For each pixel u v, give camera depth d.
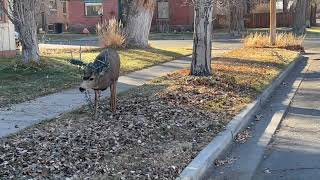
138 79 15.71
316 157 7.60
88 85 8.58
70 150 7.25
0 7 18.92
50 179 6.07
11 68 16.33
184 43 34.19
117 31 26.08
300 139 8.76
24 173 6.27
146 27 26.59
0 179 6.05
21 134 8.36
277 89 14.77
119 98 11.62
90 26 50.44
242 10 44.44
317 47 30.44
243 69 17.17
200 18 14.32
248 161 7.48
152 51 24.61
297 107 11.84
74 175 6.22
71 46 29.98
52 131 8.48
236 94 12.25
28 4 16.83
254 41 28.00
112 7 49.31
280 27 56.34
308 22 58.47
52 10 51.38
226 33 47.22
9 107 11.08
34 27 17.05
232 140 8.64
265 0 55.88
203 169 6.84
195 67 14.59
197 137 8.23
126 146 7.53
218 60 20.56
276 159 7.55
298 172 6.87
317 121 10.22
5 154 7.07
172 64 20.44
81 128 8.63
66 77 15.59
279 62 20.06
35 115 10.13
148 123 8.93
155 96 11.67
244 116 9.96
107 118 9.39
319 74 18.03
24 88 13.66
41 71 16.36
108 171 6.40
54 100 11.92
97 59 8.97
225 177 6.75
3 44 21.39
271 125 9.91
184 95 11.68
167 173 6.43
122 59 21.02
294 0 58.09
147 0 26.14
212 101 11.16
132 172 6.40
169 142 7.86
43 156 6.96
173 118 9.38
